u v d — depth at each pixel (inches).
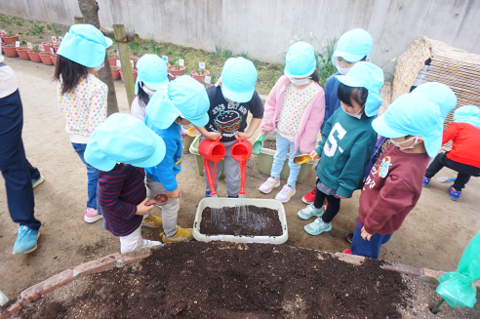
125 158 55.5
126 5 307.3
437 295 70.2
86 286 67.5
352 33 97.0
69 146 154.3
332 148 87.9
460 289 57.7
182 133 121.3
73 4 338.3
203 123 71.7
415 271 74.3
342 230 113.0
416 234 112.4
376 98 72.4
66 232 102.8
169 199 84.6
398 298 68.6
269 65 269.7
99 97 80.2
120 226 72.6
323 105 100.6
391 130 61.2
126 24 319.6
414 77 161.8
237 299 66.2
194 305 63.9
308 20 243.6
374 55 234.8
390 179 65.8
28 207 89.9
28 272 87.9
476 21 199.6
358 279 72.1
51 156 144.9
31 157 142.9
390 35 224.2
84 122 82.7
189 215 114.7
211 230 95.5
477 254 54.7
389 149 70.9
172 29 303.0
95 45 76.1
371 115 75.4
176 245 78.2
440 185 143.9
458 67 148.6
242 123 93.8
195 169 143.3
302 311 64.9
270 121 111.2
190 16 287.4
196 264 73.7
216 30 284.0
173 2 286.8
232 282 69.6
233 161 100.0
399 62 217.8
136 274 70.9
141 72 86.7
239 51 285.4
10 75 78.0
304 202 125.1
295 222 115.2
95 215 106.1
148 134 58.4
